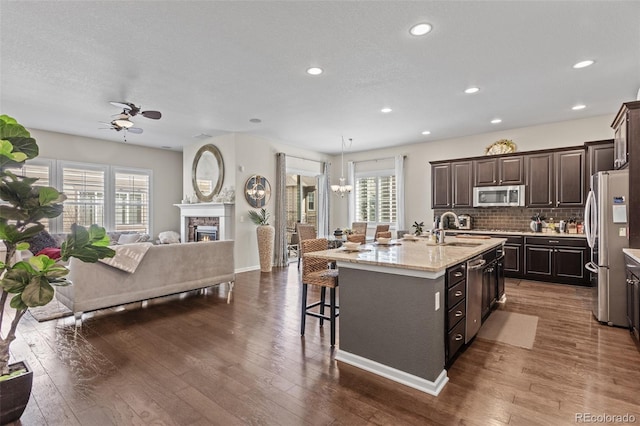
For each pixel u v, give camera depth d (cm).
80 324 351
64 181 647
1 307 191
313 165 830
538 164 556
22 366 206
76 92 411
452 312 251
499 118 536
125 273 381
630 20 258
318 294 475
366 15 252
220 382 233
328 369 252
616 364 258
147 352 282
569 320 361
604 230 347
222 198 648
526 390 222
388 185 795
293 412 199
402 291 234
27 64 333
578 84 391
